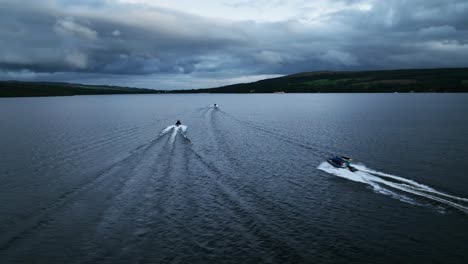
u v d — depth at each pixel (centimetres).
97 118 10812
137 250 2333
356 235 2550
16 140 6291
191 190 3516
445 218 2817
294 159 4881
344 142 6141
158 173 4097
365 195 3378
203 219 2816
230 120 10238
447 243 2417
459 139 6284
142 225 2702
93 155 4988
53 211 2941
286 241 2452
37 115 12038
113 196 3312
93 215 2875
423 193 3388
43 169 4212
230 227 2673
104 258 2233
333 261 2198
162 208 3034
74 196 3294
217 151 5419
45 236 2509
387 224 2727
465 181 3716
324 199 3284
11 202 3136
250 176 4044
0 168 4253
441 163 4478
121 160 4675
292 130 7850
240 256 2256
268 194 3422
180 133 7162
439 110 12925
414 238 2495
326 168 4375
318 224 2734
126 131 7512
